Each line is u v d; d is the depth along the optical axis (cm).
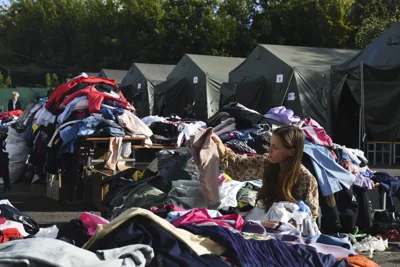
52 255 290
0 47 5631
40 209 874
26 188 1085
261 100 1959
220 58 2553
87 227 391
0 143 1071
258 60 2033
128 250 307
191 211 401
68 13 5197
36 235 417
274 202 429
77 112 932
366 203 700
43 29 5359
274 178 432
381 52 1622
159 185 537
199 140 496
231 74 2158
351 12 3450
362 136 1492
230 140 759
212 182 486
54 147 937
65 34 5231
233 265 331
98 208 855
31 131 1155
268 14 3734
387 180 762
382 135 1512
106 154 921
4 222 479
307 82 1809
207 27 3922
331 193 625
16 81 5459
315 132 729
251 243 346
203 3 4038
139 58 4238
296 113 1797
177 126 955
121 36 4431
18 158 1165
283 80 1853
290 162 420
